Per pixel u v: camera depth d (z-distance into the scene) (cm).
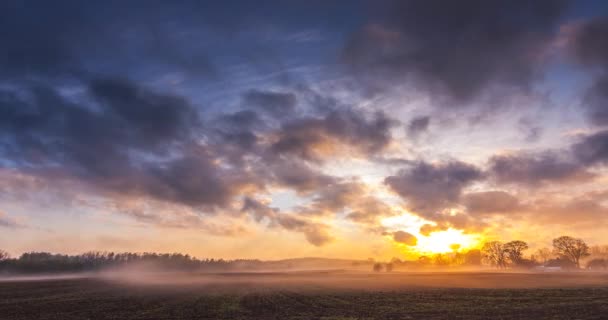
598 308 3366
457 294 5097
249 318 3144
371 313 3331
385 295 5100
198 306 4081
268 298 4928
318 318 3059
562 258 16038
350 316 3167
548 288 6012
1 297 5388
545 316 2962
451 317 3022
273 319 3050
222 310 3728
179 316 3350
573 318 2802
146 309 3850
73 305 4256
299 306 3966
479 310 3425
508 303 3941
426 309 3556
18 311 3784
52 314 3547
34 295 5684
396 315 3186
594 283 7312
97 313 3581
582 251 15362
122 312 3641
